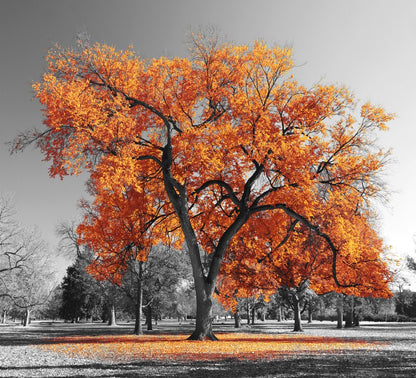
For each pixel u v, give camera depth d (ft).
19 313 218.18
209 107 66.18
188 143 58.34
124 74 58.49
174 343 53.83
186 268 97.86
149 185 68.44
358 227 70.44
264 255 76.54
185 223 62.18
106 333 99.19
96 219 75.82
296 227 76.54
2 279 127.44
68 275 217.56
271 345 50.31
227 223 71.82
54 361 34.47
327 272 79.66
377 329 113.50
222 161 61.11
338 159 60.90
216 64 62.08
